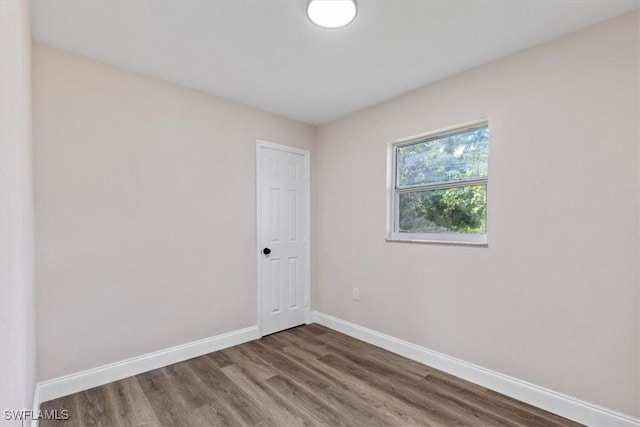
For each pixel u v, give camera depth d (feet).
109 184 7.63
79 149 7.21
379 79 8.46
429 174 9.16
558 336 6.45
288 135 11.50
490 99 7.52
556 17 5.88
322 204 12.21
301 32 6.42
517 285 7.02
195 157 9.12
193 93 9.10
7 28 2.96
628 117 5.70
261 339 10.48
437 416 6.40
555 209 6.51
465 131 8.34
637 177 5.62
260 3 5.56
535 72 6.81
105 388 7.32
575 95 6.27
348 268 11.10
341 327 11.26
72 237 7.10
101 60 7.47
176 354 8.68
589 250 6.10
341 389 7.41
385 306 9.86
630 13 5.68
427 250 8.77
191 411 6.53
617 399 5.76
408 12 5.78
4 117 2.77
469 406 6.74
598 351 5.97
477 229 8.09
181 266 8.81
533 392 6.74
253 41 6.73
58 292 6.91
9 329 2.98
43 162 6.74
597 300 6.00
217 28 6.28
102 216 7.52
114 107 7.72
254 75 8.27
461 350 7.99
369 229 10.39
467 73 7.96
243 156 10.22
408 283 9.23
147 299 8.20
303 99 9.82
